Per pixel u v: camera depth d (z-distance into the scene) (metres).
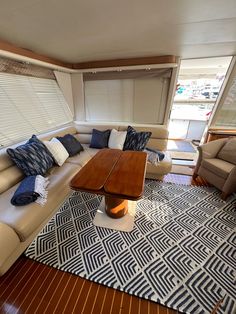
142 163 2.03
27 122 2.49
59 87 3.21
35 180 1.76
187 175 3.01
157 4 1.14
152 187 2.60
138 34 1.73
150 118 3.35
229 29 1.58
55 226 1.84
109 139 3.07
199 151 2.69
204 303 1.18
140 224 1.87
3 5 1.12
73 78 3.40
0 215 1.42
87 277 1.34
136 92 3.20
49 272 1.38
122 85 3.22
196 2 1.11
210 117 3.43
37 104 2.70
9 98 2.22
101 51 2.41
